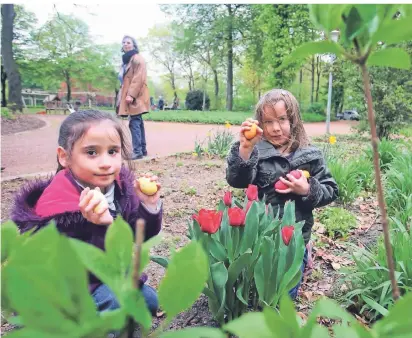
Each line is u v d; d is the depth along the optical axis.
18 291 0.30
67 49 31.05
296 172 2.31
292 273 1.81
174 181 5.55
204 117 21.45
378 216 4.08
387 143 7.04
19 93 20.84
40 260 0.32
